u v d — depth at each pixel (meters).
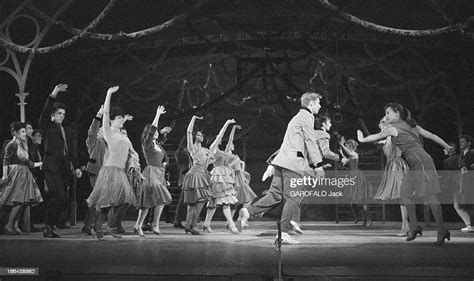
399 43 9.38
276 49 9.04
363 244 4.44
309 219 10.20
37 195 6.23
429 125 10.10
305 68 9.35
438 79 9.74
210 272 2.98
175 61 10.13
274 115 10.37
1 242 4.70
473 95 9.75
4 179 6.05
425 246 4.25
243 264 3.05
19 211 6.23
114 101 9.98
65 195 5.38
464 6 8.62
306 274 2.94
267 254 3.57
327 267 2.94
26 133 6.67
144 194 5.79
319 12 9.06
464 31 8.20
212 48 8.91
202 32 9.45
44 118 5.29
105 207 4.99
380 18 9.27
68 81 9.58
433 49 9.66
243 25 9.21
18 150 6.13
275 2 9.06
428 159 4.63
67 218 9.41
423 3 8.95
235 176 7.31
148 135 5.94
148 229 6.59
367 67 10.19
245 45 8.98
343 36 9.24
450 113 10.04
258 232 6.38
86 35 7.33
